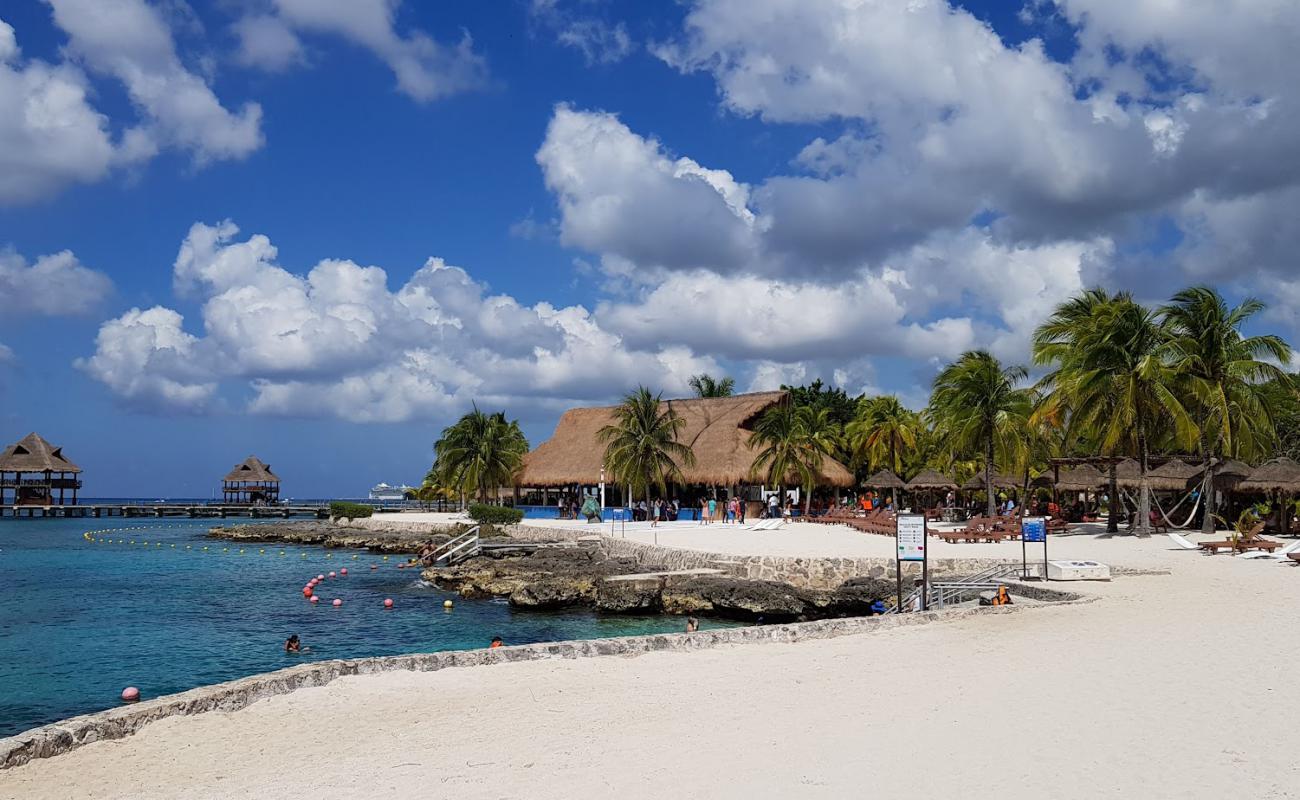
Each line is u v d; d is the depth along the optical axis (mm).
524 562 38094
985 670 13008
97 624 28172
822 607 28047
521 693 12633
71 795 8484
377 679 13594
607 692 12633
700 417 66688
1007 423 47062
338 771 9008
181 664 22219
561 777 8547
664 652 15836
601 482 59312
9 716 17516
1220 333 40938
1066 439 43312
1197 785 7609
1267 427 45062
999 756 8641
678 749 9453
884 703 11234
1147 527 37344
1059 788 7637
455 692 12734
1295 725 9398
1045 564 24500
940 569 28172
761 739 9719
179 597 34719
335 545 61562
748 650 15852
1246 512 32125
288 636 26156
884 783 7941
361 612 30688
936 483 54344
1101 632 15648
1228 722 9594
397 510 93750
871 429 70500
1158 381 38250
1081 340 40562
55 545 63750
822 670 13711
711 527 49531
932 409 58531
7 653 23500
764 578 30797
